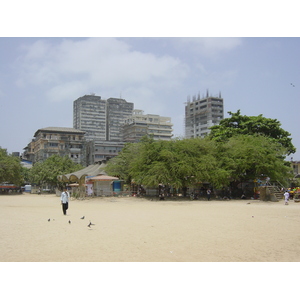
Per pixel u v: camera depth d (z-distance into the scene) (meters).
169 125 163.00
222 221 21.47
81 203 42.38
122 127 166.62
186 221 21.48
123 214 26.64
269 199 42.53
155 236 15.41
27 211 30.19
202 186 54.28
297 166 76.88
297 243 13.84
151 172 44.91
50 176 84.94
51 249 12.46
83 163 123.12
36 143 130.88
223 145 49.75
